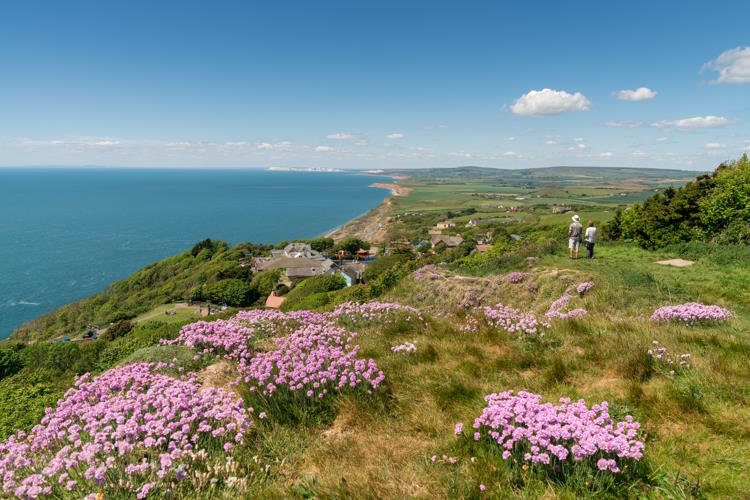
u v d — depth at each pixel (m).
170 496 3.65
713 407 4.81
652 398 5.08
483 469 3.94
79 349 27.56
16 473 4.18
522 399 4.60
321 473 4.18
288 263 105.56
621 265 16.14
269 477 4.17
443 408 5.40
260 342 8.55
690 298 11.73
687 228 21.20
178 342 8.64
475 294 16.00
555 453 3.77
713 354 6.33
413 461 4.24
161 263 112.31
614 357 6.43
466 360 6.90
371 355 7.33
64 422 4.99
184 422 4.64
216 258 114.50
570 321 8.62
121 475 3.82
